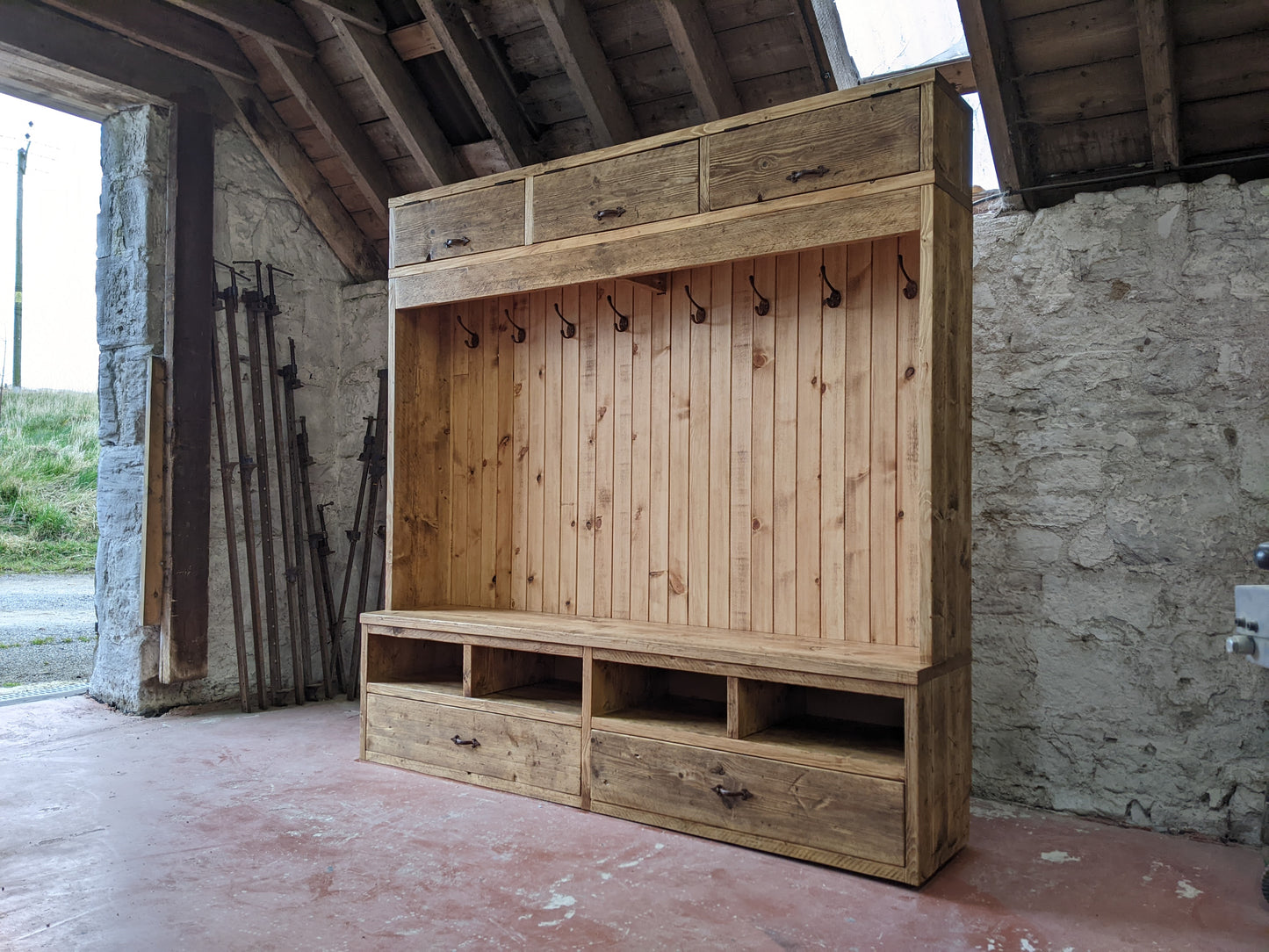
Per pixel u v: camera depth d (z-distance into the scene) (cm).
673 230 287
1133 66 271
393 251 362
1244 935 208
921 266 242
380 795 302
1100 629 287
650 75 347
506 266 328
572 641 296
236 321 424
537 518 364
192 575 397
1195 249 275
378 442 448
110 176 406
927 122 243
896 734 271
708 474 322
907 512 280
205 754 342
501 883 232
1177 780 274
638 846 260
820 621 296
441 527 385
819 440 298
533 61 357
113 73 369
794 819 251
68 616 710
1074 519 291
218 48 401
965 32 268
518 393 371
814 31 308
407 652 364
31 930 203
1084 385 291
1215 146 281
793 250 266
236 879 232
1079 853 258
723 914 216
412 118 383
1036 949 201
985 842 266
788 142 265
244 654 411
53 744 349
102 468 411
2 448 1253
